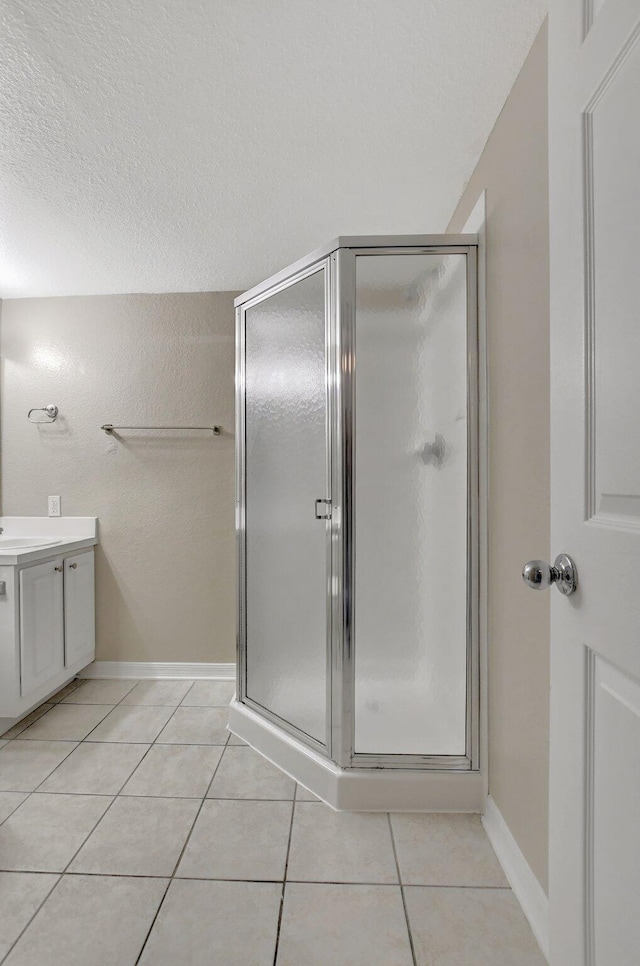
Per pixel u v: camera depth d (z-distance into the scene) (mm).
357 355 1729
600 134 724
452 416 1733
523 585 1338
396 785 1687
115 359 2918
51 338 2930
